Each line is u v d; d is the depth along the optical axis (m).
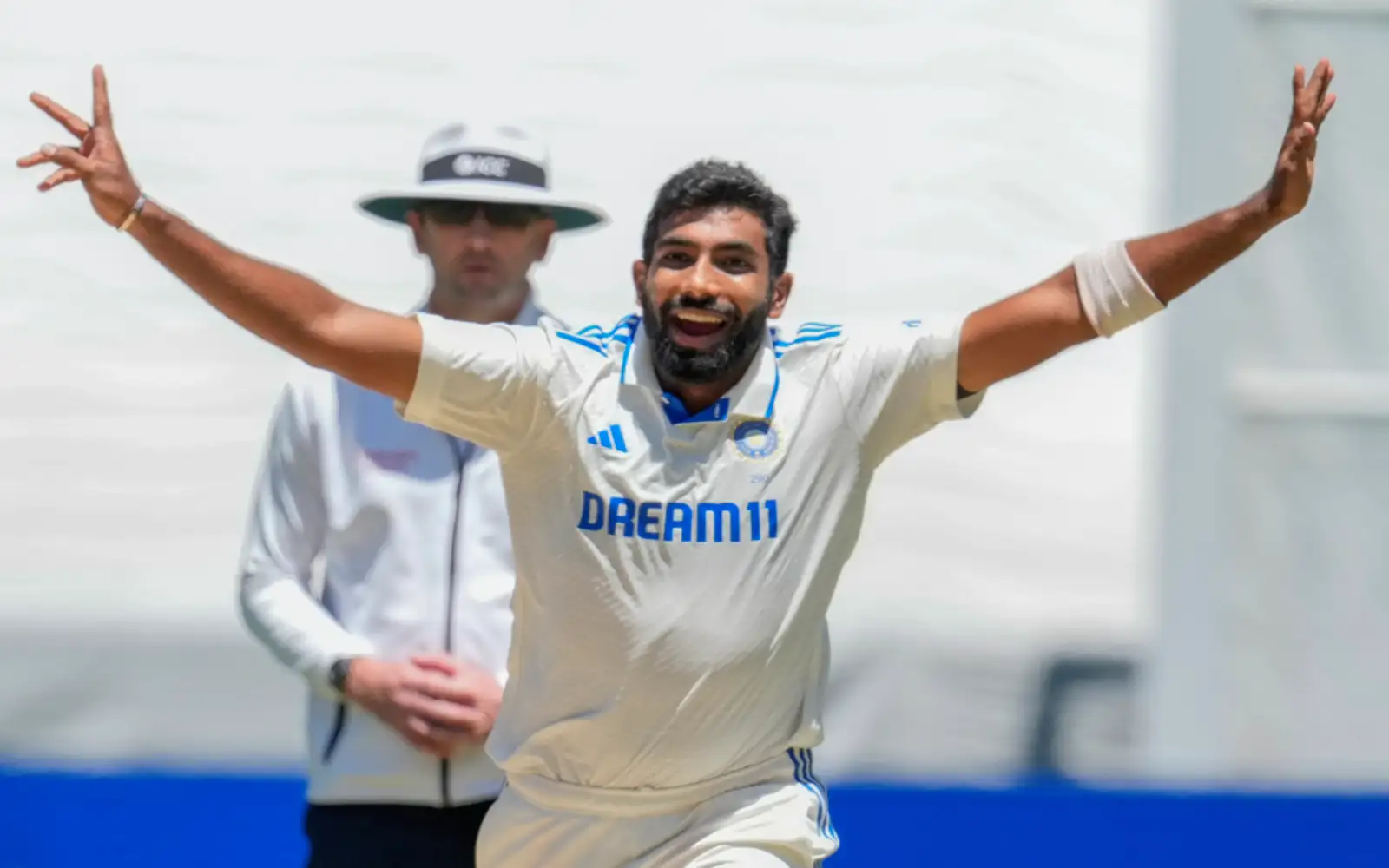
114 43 19.59
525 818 11.77
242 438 19.67
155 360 19.64
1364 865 17.59
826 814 11.89
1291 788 18.25
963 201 19.72
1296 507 20.77
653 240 11.43
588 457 11.11
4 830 17.06
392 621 13.51
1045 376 20.02
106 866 17.06
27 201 19.56
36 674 19.30
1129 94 19.92
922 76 19.69
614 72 19.59
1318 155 21.00
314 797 13.63
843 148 19.64
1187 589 20.31
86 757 19.09
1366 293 20.88
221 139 19.56
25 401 19.53
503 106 19.58
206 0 19.53
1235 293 20.78
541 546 11.27
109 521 19.50
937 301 19.67
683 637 11.08
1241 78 20.28
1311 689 20.73
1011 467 19.88
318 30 19.55
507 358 11.09
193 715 19.33
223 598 19.48
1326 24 20.55
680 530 11.06
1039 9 19.77
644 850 11.56
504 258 14.08
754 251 11.17
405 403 11.12
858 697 19.55
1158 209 19.95
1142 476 20.06
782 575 11.21
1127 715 19.94
